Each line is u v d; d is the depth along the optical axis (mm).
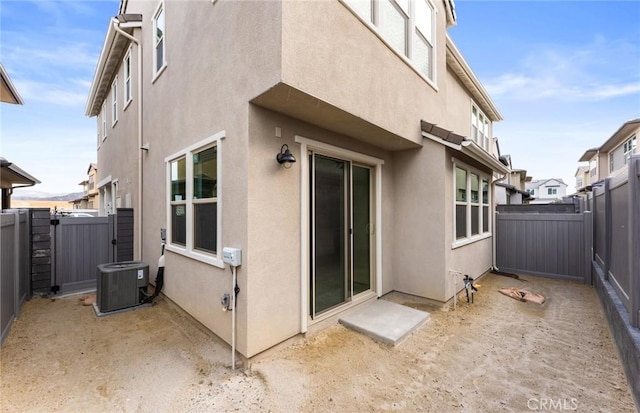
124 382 3170
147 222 6734
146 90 6793
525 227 8289
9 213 4797
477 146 5484
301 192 4047
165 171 5785
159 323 4793
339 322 4602
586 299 6020
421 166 5672
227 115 3789
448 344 4016
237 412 2686
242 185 3494
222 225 3883
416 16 5672
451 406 2773
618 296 4309
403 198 5910
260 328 3514
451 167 5699
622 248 4102
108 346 4000
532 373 3322
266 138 3611
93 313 5293
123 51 8477
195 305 4621
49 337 4293
